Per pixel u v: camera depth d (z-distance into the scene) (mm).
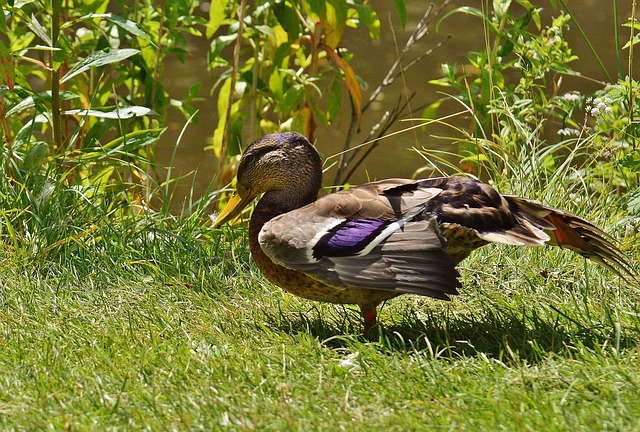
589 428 6387
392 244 8000
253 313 9375
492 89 12453
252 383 7445
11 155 11570
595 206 11578
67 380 7434
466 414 6695
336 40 13305
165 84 21125
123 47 13875
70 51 11344
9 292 9719
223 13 13547
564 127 13547
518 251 10625
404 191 8391
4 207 11203
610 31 23750
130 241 11016
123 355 8062
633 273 10086
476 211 8023
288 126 13469
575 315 8852
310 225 8305
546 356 7914
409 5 25781
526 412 6660
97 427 6629
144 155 13930
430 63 22375
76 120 13930
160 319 8992
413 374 7492
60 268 10445
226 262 10703
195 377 7539
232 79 12977
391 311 9438
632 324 8656
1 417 6809
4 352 8141
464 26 24516
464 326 8805
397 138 19297
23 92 11586
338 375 7590
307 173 9500
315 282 8508
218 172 13281
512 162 12172
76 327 8766
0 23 10656
